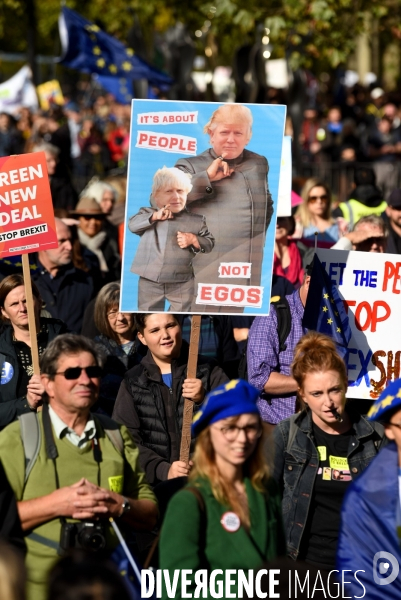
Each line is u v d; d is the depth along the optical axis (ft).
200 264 56.75
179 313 56.70
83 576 31.12
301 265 86.99
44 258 83.41
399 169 175.73
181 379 58.54
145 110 55.98
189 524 40.50
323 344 49.19
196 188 56.49
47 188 59.06
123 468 46.09
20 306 63.10
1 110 285.84
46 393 45.57
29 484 44.32
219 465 41.45
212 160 56.49
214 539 40.78
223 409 40.86
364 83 292.61
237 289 56.95
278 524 42.42
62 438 45.06
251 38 196.85
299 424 49.78
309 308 60.85
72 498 43.45
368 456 49.08
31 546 43.68
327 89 242.37
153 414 57.93
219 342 71.92
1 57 355.15
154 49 238.27
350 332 62.23
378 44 286.05
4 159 58.95
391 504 43.45
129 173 56.24
